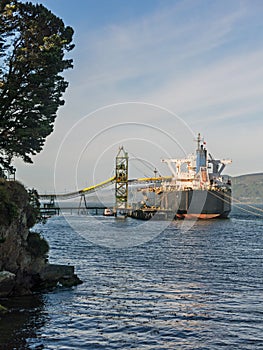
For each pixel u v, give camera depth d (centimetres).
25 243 3722
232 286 3928
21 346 2377
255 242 7806
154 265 5091
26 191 3988
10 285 3347
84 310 3095
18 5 4303
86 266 4981
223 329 2742
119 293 3628
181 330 2714
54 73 4362
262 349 2427
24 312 3005
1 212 3450
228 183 15475
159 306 3244
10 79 4181
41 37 4350
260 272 4644
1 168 4338
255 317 2991
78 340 2505
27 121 4247
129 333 2645
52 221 14188
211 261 5434
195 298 3488
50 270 3938
